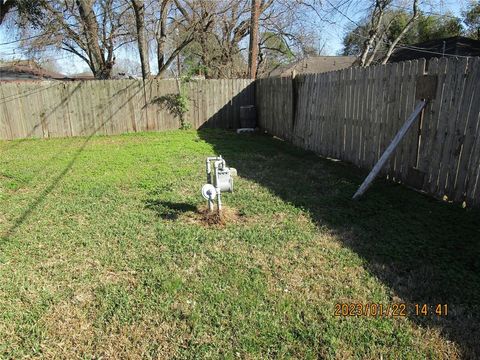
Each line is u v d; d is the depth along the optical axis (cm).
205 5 1462
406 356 212
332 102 700
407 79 496
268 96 1079
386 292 271
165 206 455
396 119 524
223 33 1756
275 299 265
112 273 307
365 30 1568
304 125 823
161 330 239
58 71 3253
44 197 498
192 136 1049
